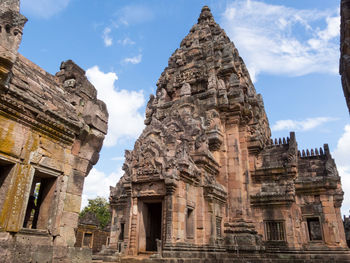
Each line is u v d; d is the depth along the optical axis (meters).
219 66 29.02
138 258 15.50
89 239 36.50
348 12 6.36
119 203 23.06
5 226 6.69
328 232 22.84
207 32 33.97
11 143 7.09
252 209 24.30
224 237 20.98
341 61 6.63
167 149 18.92
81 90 10.12
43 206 8.18
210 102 25.78
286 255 21.66
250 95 30.59
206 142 21.56
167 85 31.67
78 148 9.26
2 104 6.96
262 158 26.33
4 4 6.77
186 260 15.27
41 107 7.85
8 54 6.55
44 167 7.90
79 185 9.04
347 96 6.41
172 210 16.56
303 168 26.03
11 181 6.96
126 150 23.00
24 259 6.79
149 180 17.73
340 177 24.02
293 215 23.06
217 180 23.64
